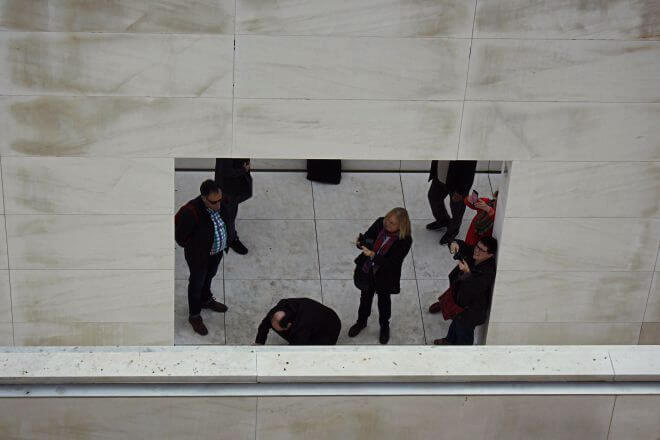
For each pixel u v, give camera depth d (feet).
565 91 28.68
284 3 26.86
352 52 27.68
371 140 29.14
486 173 41.93
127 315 31.86
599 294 32.37
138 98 28.07
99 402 21.11
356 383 21.50
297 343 31.40
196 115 28.45
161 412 21.35
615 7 27.43
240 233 38.19
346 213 39.63
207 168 41.27
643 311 32.73
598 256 31.68
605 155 29.84
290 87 28.14
